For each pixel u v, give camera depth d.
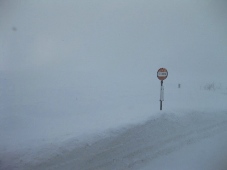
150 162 6.69
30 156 6.92
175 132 9.12
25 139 8.05
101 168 6.33
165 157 7.01
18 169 6.25
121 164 6.55
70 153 7.10
